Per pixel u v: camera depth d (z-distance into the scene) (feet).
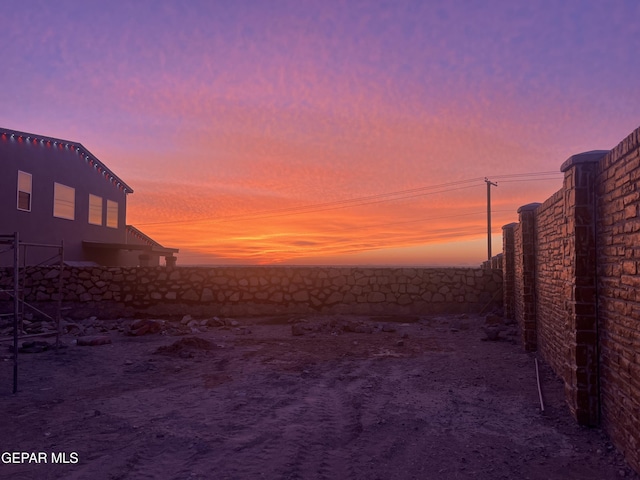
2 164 56.59
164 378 24.32
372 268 52.29
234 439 15.64
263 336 38.34
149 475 12.97
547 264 27.17
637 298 13.43
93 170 75.46
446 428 17.02
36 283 49.16
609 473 13.51
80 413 18.48
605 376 16.49
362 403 19.92
